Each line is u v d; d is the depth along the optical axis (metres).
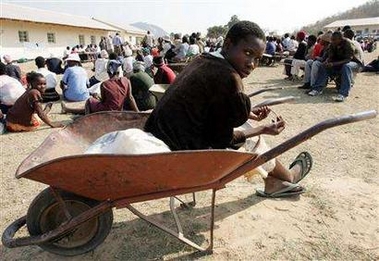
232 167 2.53
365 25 78.31
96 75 10.86
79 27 39.12
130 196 2.61
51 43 36.28
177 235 2.79
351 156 5.08
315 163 4.84
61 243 2.80
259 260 2.91
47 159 2.73
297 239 3.14
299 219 3.42
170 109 2.72
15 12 32.84
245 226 3.34
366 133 6.11
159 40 21.08
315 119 7.11
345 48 8.57
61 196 2.64
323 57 9.23
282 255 2.96
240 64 2.59
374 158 5.00
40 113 6.88
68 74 9.35
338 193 3.89
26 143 6.21
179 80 2.77
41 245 2.76
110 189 2.51
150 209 3.72
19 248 3.20
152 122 2.86
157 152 2.24
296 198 3.81
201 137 2.74
